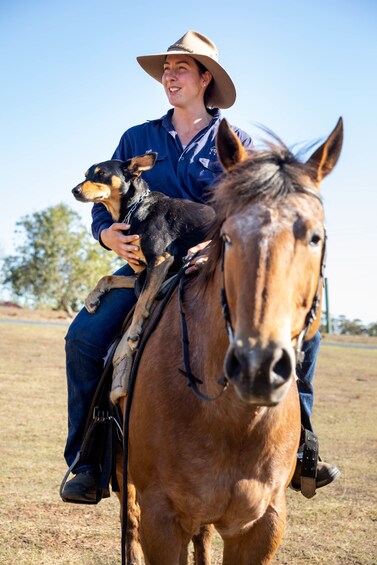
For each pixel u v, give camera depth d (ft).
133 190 14.11
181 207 13.25
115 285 13.58
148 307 12.16
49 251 141.79
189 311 10.83
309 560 16.72
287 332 8.12
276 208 8.52
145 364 11.19
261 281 8.17
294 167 9.02
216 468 10.03
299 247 8.42
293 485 14.08
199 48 14.98
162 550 10.30
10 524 18.65
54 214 143.13
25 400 38.91
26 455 26.32
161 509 10.37
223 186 9.14
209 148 14.65
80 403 13.56
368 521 19.74
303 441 12.99
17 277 144.05
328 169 9.89
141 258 13.02
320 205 8.86
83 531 18.48
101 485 12.95
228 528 10.41
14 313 110.83
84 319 13.52
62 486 13.48
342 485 23.43
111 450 12.91
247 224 8.50
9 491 21.68
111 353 12.96
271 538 10.39
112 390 12.10
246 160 9.29
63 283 143.23
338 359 70.54
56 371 51.49
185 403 10.25
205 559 14.26
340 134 9.78
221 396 9.84
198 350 10.37
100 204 15.23
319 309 9.74
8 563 16.01
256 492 10.14
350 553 17.19
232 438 9.93
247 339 7.95
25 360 56.18
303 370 13.00
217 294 10.03
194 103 15.20
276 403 7.98
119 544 17.60
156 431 10.46
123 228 12.93
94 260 144.56
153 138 15.20
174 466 10.20
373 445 29.81
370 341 103.35
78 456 13.19
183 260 12.18
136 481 11.13
